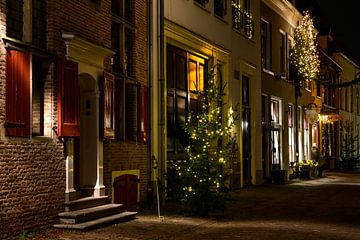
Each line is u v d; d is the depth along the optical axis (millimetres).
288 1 32906
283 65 33469
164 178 17750
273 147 31188
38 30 12555
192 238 12156
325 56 42281
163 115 18219
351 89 54875
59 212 12727
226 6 24594
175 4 19531
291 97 34688
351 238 12203
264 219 15453
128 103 16922
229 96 24484
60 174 12797
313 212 17172
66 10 13273
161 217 15195
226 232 13008
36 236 11562
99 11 14828
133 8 17109
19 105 11422
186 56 20828
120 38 16406
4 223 10938
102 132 14734
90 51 14117
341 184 29891
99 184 14648
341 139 50000
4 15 11055
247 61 26750
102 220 13281
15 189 11281
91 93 14719
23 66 11586
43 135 12586
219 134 16375
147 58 17891
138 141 16906
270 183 29531
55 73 12750
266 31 30688
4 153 10984
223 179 16094
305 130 38344
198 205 15742
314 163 36719
